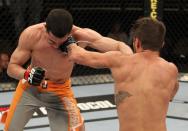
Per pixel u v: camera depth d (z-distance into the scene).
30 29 2.91
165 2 7.25
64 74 2.98
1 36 6.19
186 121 4.44
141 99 2.09
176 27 7.30
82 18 7.30
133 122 2.09
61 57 2.90
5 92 5.66
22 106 3.00
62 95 3.02
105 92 5.73
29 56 2.94
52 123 3.08
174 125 4.29
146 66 2.14
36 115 4.48
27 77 2.75
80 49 2.26
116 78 2.15
